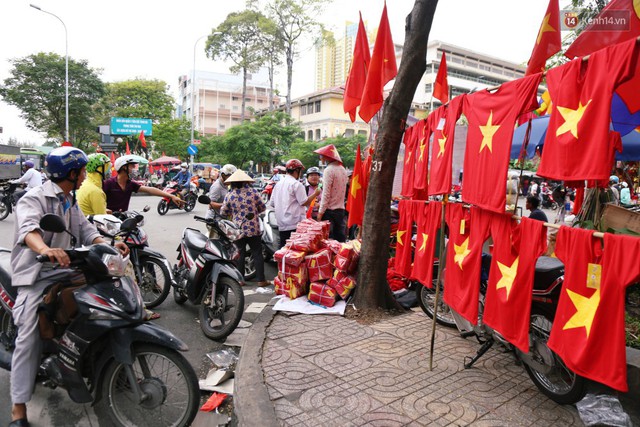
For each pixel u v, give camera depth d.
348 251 5.05
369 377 3.35
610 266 2.17
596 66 2.17
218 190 7.07
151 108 47.03
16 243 2.81
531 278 2.73
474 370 3.50
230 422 2.97
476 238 3.30
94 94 36.84
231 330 4.37
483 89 3.09
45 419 3.00
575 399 2.87
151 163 30.17
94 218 4.76
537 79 2.59
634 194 9.06
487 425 2.74
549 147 2.46
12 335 3.46
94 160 4.95
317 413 2.85
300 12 38.12
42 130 38.31
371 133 6.79
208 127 63.62
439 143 3.74
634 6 3.02
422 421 2.77
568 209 13.55
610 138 2.49
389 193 4.91
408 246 4.65
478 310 3.35
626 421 2.72
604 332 2.21
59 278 2.90
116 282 2.79
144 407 2.78
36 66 34.78
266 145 34.94
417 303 5.29
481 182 3.08
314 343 4.02
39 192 2.85
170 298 5.79
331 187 6.70
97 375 2.80
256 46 39.41
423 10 4.52
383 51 4.66
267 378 3.31
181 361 2.71
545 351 2.96
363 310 4.86
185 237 5.11
